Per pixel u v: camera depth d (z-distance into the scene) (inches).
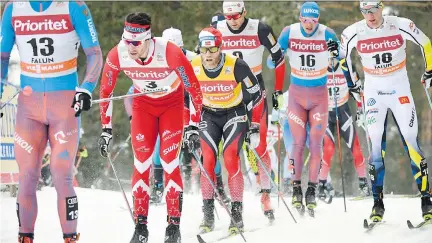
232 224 838.5
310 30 1066.7
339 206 1104.8
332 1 2669.8
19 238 668.7
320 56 1071.6
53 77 663.8
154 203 1164.5
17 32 663.8
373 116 879.1
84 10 665.6
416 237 761.0
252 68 1063.0
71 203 668.7
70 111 666.2
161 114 768.9
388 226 827.4
